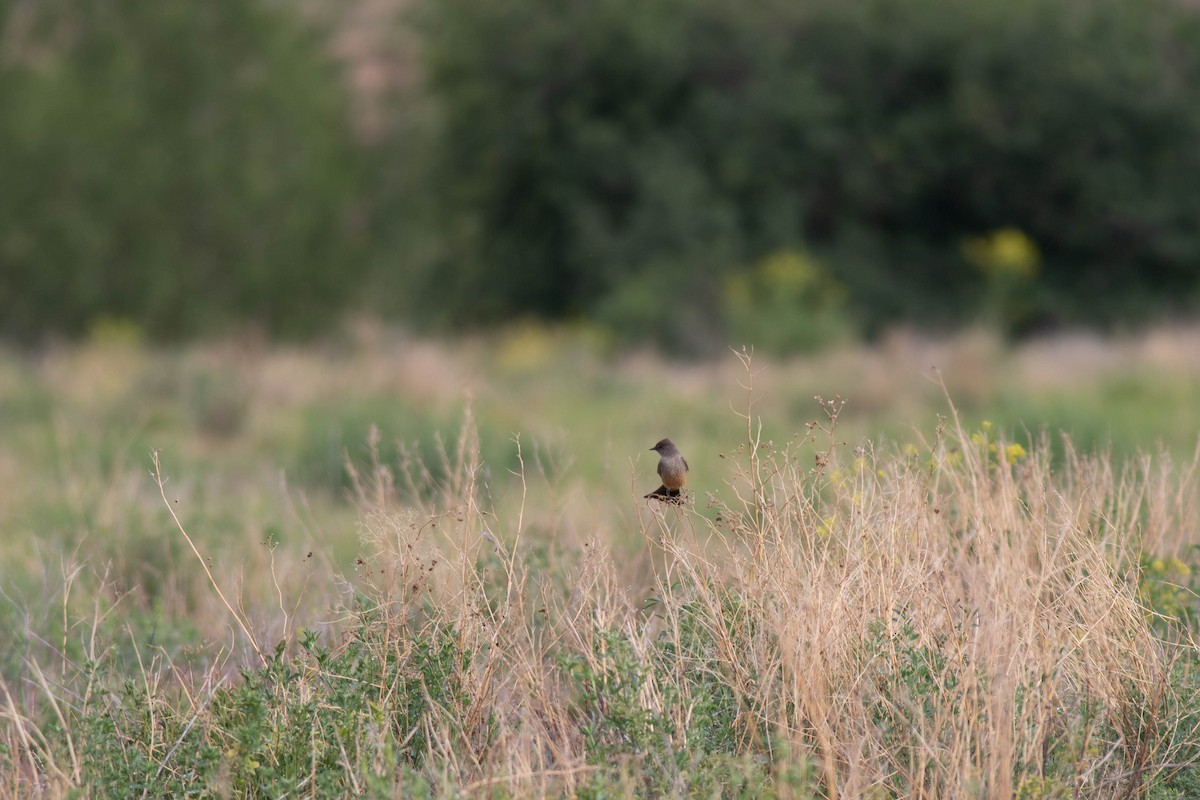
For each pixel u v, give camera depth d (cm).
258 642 1455
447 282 7994
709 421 4222
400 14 8831
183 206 6316
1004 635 1195
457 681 1268
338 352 6025
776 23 8406
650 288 7275
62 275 6112
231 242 6391
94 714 1248
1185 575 1595
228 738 1213
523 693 1266
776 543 1334
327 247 6688
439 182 8106
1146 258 8431
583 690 1271
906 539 1362
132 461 3175
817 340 6350
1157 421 3644
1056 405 3531
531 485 2644
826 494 1559
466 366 5538
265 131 6538
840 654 1238
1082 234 8344
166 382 4794
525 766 1135
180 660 1548
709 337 6994
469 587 1366
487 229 8325
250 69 6500
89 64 6300
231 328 6319
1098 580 1334
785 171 8200
